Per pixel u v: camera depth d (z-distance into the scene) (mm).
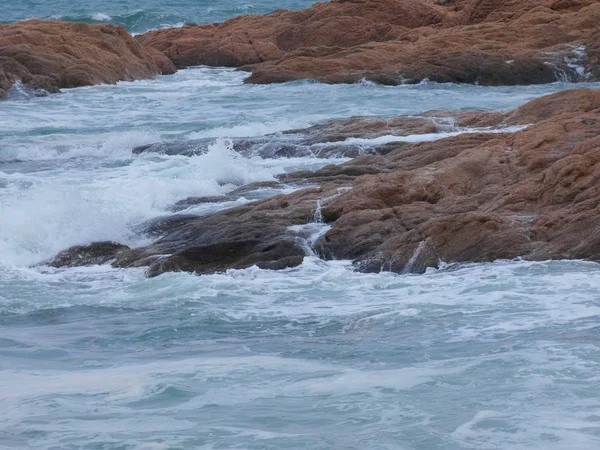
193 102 40188
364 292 14234
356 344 11156
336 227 17016
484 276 14555
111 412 8609
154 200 20828
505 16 52281
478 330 11453
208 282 15148
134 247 18406
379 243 16422
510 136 20125
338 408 8531
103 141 29812
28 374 10312
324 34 55438
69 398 9109
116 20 80938
